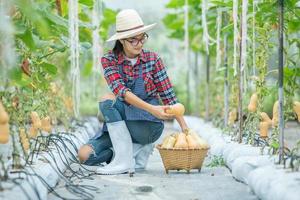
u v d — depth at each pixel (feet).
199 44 29.71
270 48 17.62
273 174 11.25
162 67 15.62
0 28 9.30
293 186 10.09
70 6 11.60
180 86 39.93
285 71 14.28
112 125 15.02
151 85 15.48
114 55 15.30
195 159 14.71
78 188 12.67
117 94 14.78
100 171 14.88
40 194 11.06
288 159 12.60
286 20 14.29
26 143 13.17
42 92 15.96
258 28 15.17
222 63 22.94
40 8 11.57
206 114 26.81
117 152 15.02
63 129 22.67
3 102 11.76
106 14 25.79
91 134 24.04
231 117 19.42
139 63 15.31
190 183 13.42
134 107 15.12
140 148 15.64
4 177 10.85
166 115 14.66
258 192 11.39
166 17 28.73
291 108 14.60
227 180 13.75
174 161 14.73
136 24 14.88
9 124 11.89
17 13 11.55
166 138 15.11
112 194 12.23
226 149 16.24
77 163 16.05
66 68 23.03
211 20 22.36
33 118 14.42
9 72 10.45
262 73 15.55
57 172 13.51
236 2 12.60
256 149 14.80
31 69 14.23
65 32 13.12
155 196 11.99
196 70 31.91
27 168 12.30
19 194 10.02
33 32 13.09
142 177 14.38
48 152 14.65
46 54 15.25
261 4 14.33
